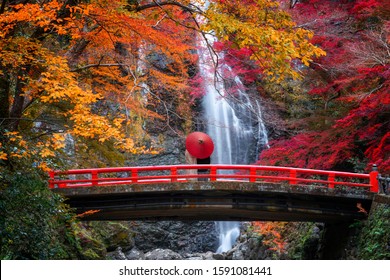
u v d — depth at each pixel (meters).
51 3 13.70
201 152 22.72
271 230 27.83
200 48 22.59
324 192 20.45
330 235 23.48
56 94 13.03
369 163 22.70
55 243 16.31
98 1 15.20
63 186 19.33
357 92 23.27
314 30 24.02
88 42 17.36
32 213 15.24
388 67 21.17
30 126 21.33
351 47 22.39
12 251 13.94
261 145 35.34
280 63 14.97
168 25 18.00
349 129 23.95
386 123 23.53
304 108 31.30
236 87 27.70
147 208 20.09
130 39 17.48
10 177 14.70
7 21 13.38
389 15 23.98
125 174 29.80
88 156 28.17
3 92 16.70
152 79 21.77
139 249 31.56
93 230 27.19
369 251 19.44
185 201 20.11
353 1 27.31
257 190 19.83
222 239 33.56
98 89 19.19
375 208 20.55
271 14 16.25
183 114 31.70
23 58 14.72
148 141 32.44
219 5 16.11
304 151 24.41
